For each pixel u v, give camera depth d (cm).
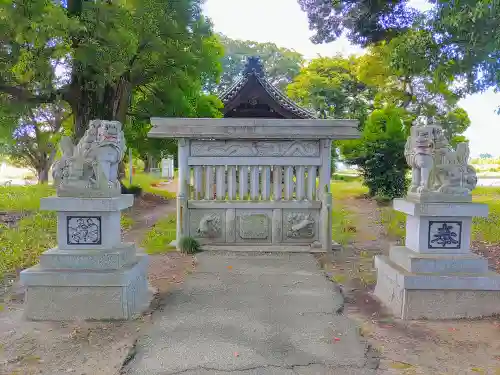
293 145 925
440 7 1191
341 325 492
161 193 2144
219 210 930
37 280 495
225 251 896
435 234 530
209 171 930
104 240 523
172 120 901
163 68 1478
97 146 530
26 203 1435
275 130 891
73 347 430
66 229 522
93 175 530
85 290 500
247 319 509
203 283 659
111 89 1506
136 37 1258
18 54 1138
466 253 530
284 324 494
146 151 1986
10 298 585
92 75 1301
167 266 773
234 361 402
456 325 488
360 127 2814
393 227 1198
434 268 513
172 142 1797
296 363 400
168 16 1352
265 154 925
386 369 391
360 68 2494
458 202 524
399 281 516
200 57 1573
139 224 1280
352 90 3231
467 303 507
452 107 2470
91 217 522
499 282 504
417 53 1296
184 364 396
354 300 588
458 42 1198
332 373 383
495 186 2528
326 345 439
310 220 927
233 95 1842
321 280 681
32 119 2306
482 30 1065
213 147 924
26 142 2581
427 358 412
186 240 895
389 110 1989
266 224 931
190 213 933
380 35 1692
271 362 401
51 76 1236
